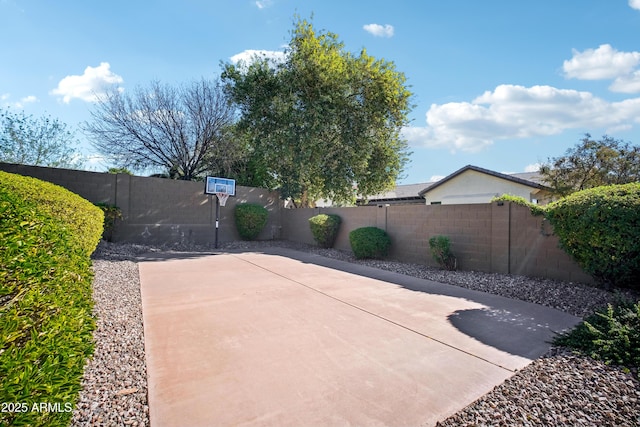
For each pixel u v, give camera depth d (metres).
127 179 11.42
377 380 2.70
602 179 12.75
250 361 3.03
